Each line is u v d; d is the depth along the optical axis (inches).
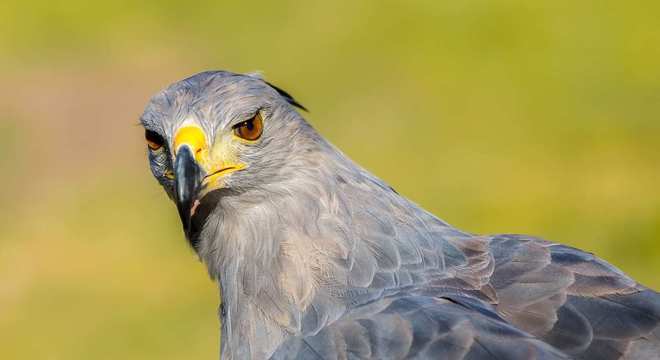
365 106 908.0
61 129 858.8
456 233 276.2
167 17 1059.3
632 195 740.7
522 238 274.5
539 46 987.3
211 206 283.1
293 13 1065.5
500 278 260.5
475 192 764.0
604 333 241.3
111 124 863.1
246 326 276.2
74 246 727.7
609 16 1021.8
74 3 1056.2
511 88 916.6
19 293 674.2
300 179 275.7
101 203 771.4
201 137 276.8
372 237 269.7
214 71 295.9
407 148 832.9
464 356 231.9
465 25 1030.4
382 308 253.1
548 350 230.1
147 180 789.2
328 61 980.6
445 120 875.4
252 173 275.3
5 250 724.7
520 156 812.0
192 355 604.1
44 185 794.2
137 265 700.7
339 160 278.7
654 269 649.0
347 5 1072.2
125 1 1079.6
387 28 1024.9
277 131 278.7
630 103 884.6
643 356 236.5
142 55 989.8
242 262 278.5
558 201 740.7
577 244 687.7
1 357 612.4
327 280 267.4
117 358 605.3
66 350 618.2
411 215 274.2
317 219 272.8
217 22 1048.2
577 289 253.0
